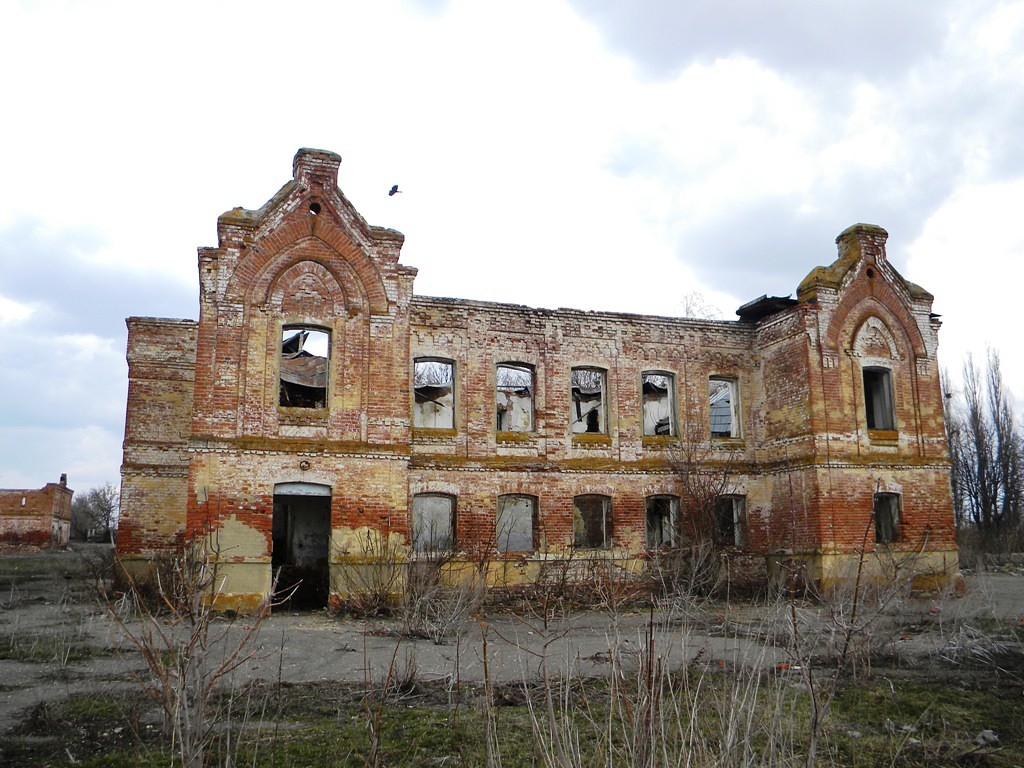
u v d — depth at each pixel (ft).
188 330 85.05
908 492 76.95
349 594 61.41
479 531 72.79
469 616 52.60
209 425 61.52
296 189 66.69
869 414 82.53
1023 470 171.42
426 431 73.15
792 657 25.75
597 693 33.19
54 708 30.78
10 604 67.31
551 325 78.59
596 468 77.05
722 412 89.45
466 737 27.63
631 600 67.31
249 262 64.59
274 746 25.29
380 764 24.26
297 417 63.93
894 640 45.01
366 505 63.72
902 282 81.30
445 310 75.25
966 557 126.93
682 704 27.63
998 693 34.71
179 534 77.97
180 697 21.94
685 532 74.49
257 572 60.49
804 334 76.64
